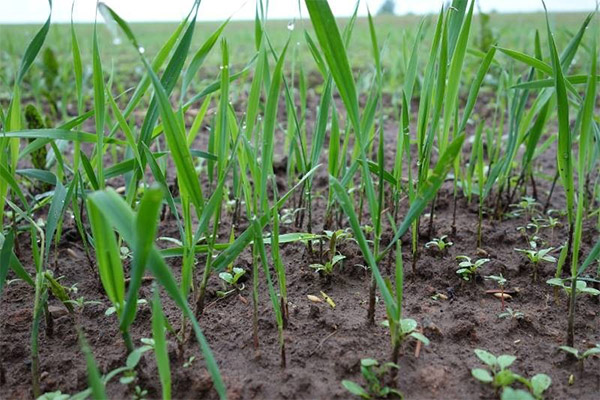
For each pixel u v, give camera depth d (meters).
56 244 0.37
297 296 0.34
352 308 0.33
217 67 1.29
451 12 0.31
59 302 0.34
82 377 0.27
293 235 0.30
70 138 0.29
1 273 0.26
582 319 0.32
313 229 0.43
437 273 0.36
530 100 0.85
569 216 0.30
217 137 0.32
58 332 0.31
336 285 0.35
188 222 0.28
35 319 0.26
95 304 0.33
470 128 0.76
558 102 0.26
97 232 0.21
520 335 0.31
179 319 0.32
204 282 0.28
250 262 0.38
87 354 0.19
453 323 0.31
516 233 0.43
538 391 0.24
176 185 0.48
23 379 0.27
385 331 0.30
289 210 0.46
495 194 0.49
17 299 0.34
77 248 0.41
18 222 0.42
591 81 0.25
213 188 0.52
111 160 0.64
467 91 0.93
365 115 0.33
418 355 0.28
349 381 0.26
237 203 0.37
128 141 0.29
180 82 1.03
